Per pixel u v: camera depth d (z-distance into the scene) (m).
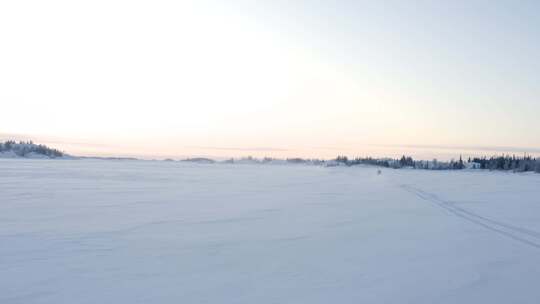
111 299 5.01
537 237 9.36
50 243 8.03
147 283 5.64
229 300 5.03
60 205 13.71
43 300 4.95
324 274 6.21
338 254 7.51
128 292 5.27
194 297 5.12
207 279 5.87
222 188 22.91
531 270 6.57
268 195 19.19
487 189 25.33
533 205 16.06
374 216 12.63
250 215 12.41
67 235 8.84
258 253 7.50
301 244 8.35
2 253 7.20
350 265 6.74
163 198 16.69
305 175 45.22
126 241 8.35
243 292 5.33
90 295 5.14
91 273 6.08
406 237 9.23
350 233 9.66
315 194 20.30
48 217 11.23
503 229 10.42
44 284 5.54
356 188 25.20
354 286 5.65
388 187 26.62
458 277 6.14
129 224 10.37
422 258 7.28
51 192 17.86
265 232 9.63
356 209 14.35
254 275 6.10
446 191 23.50
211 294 5.24
